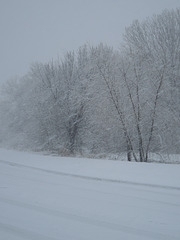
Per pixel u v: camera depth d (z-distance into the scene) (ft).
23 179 37.99
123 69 65.92
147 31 88.38
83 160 55.67
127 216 22.82
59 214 23.08
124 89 65.87
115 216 22.79
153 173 40.98
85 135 79.97
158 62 70.90
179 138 65.87
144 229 20.10
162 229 20.15
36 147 93.20
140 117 65.16
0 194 29.27
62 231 19.56
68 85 86.69
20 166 50.90
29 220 21.61
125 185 34.68
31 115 94.53
